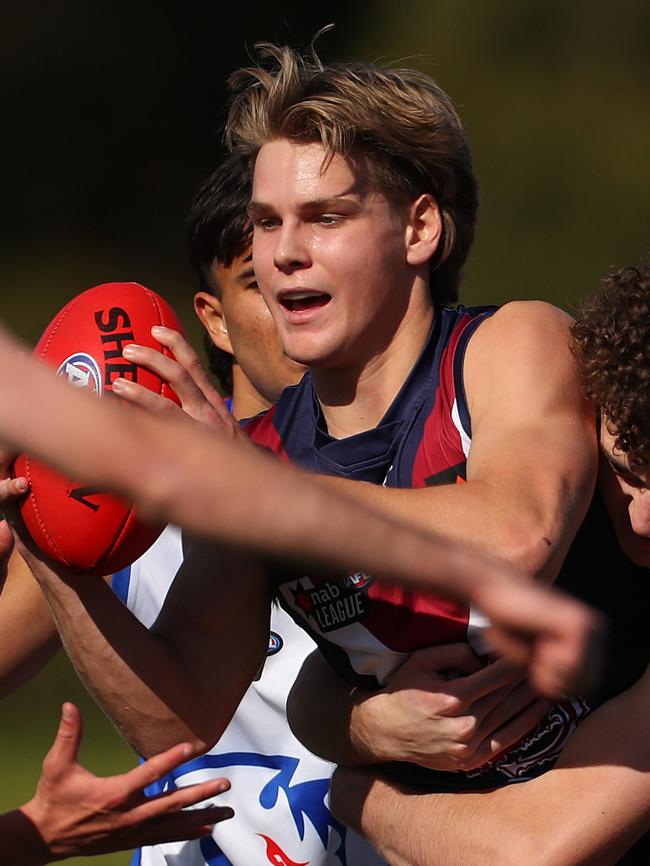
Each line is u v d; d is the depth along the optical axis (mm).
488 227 58562
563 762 7699
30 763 25203
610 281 7941
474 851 7539
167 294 61688
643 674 7840
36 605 10164
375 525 2521
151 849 11055
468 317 8430
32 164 64812
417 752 7703
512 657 2727
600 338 7516
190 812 7930
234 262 11000
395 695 7695
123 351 6980
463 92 61969
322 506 2496
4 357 2439
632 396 7305
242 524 2467
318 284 7914
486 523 6816
